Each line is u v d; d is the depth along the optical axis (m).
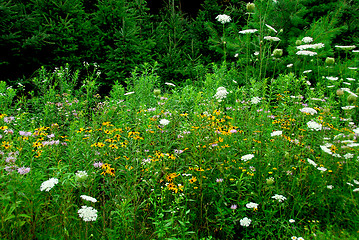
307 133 3.62
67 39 6.01
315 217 2.86
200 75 7.30
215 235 2.77
